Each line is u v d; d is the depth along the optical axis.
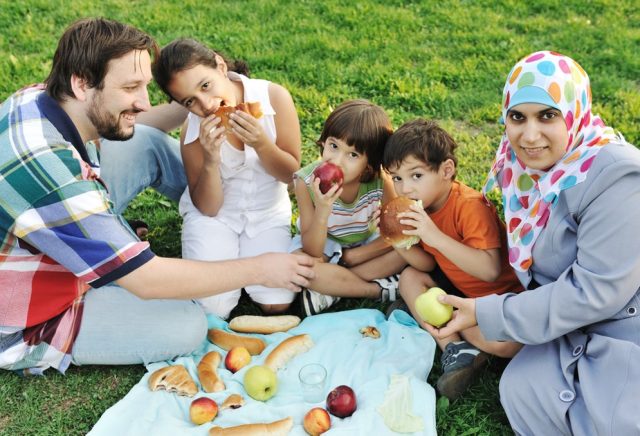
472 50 5.79
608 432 2.31
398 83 5.27
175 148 3.77
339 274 3.37
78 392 2.96
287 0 6.68
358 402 2.74
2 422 2.84
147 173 3.62
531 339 2.57
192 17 6.36
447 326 2.75
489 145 4.64
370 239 3.61
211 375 2.88
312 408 2.71
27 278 2.77
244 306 3.51
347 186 3.34
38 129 2.56
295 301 3.51
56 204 2.55
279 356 2.97
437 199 3.06
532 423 2.57
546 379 2.53
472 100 5.12
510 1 6.67
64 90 2.58
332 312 3.37
